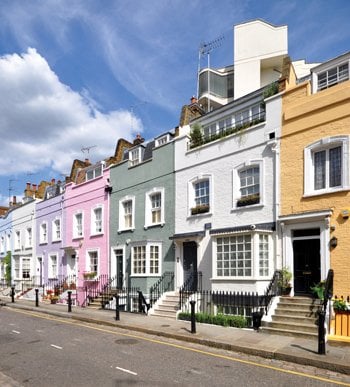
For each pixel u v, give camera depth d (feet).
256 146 47.39
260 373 25.58
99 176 76.59
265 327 37.24
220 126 56.70
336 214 38.24
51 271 91.20
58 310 59.36
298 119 43.09
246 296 42.73
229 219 49.42
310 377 24.79
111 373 25.54
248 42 98.58
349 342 31.83
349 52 41.11
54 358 29.84
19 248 107.55
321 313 29.04
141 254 60.59
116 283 68.74
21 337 39.06
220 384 23.26
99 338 37.88
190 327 40.83
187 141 57.77
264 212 45.27
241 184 49.26
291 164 43.16
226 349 32.48
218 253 47.34
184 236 54.08
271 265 43.37
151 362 28.32
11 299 79.51
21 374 25.75
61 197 89.30
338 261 37.45
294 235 42.47
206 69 97.25
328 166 40.32
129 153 71.56
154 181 62.80
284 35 96.73
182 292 49.62
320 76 44.39
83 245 78.64
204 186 54.39
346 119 38.86
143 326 42.09
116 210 70.95
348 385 23.25
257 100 50.96
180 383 23.41
